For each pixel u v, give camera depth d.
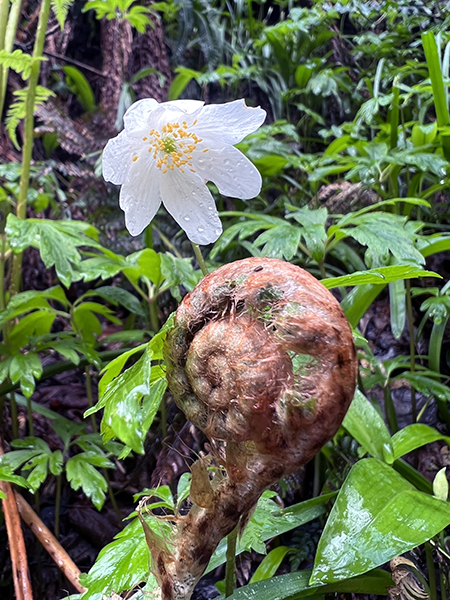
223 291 0.07
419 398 0.24
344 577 0.10
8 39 0.23
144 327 0.31
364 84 0.39
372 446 0.14
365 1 0.38
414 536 0.10
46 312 0.21
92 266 0.20
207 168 0.12
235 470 0.07
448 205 0.28
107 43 0.39
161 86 0.40
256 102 0.47
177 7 0.43
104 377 0.09
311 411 0.06
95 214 0.32
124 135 0.11
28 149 0.22
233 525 0.07
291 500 0.21
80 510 0.24
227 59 0.47
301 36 0.40
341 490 0.11
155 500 0.18
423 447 0.22
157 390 0.09
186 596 0.08
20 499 0.18
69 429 0.21
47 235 0.18
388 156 0.22
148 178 0.12
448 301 0.19
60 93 0.42
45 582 0.21
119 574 0.10
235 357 0.07
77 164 0.35
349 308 0.18
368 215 0.17
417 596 0.12
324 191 0.29
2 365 0.19
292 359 0.07
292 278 0.07
